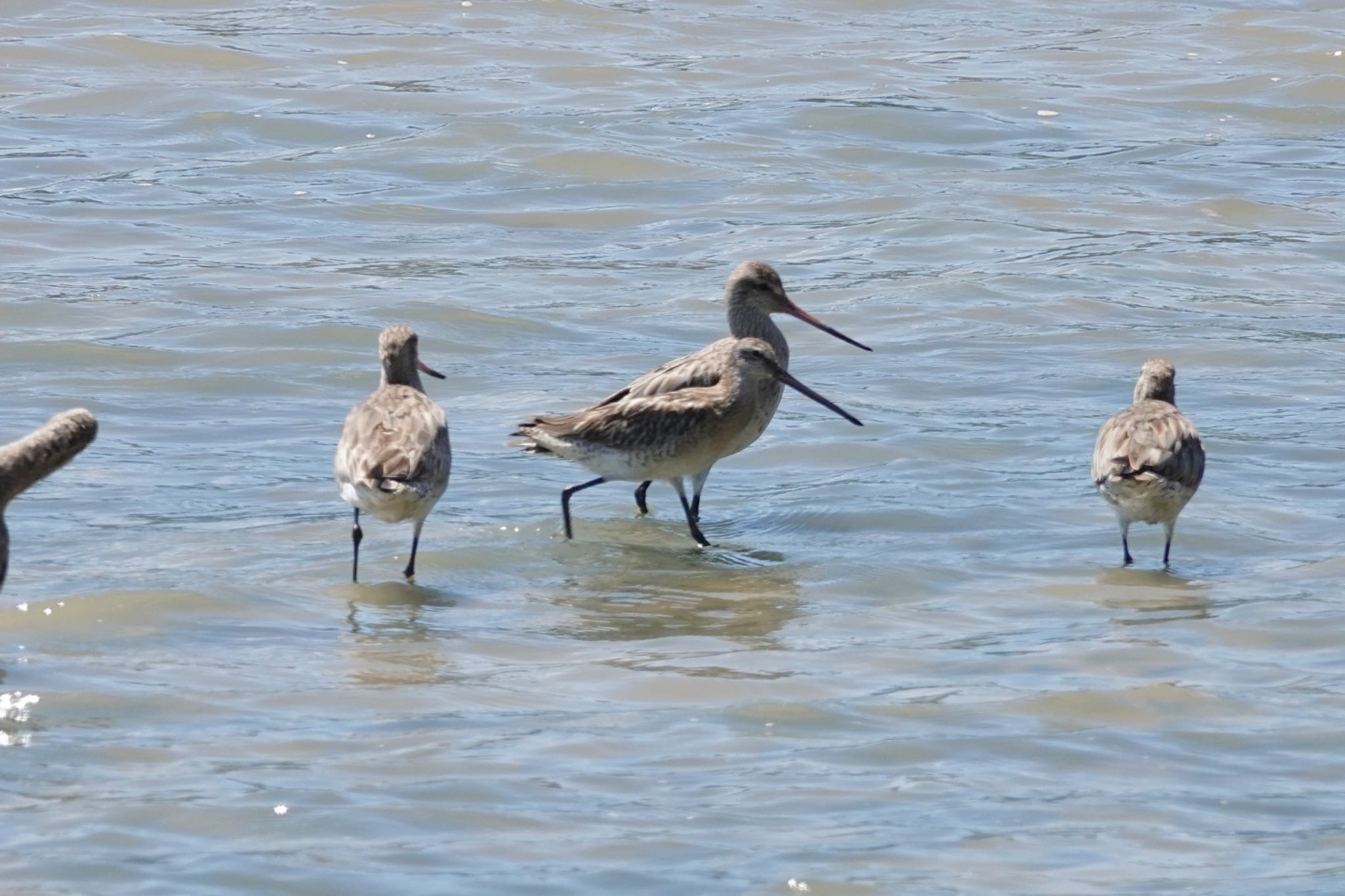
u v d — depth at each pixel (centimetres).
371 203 2661
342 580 1466
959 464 1778
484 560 1534
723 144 2934
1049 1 3906
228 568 1478
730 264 2462
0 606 1353
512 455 1812
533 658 1299
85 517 1597
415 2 3688
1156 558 1527
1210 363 2103
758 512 1673
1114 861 998
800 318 1922
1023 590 1450
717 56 3419
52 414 1859
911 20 3725
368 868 976
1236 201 2725
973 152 2956
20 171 2725
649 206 2694
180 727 1156
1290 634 1340
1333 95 3247
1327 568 1489
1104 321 2248
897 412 1939
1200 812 1062
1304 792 1088
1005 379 2041
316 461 1767
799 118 3075
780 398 1742
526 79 3241
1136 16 3788
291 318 2177
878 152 2941
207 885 953
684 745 1142
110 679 1234
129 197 2647
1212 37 3616
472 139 2930
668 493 1738
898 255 2506
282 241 2497
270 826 1020
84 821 1021
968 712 1196
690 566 1529
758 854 998
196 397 1939
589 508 1684
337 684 1236
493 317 2217
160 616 1358
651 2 3756
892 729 1170
